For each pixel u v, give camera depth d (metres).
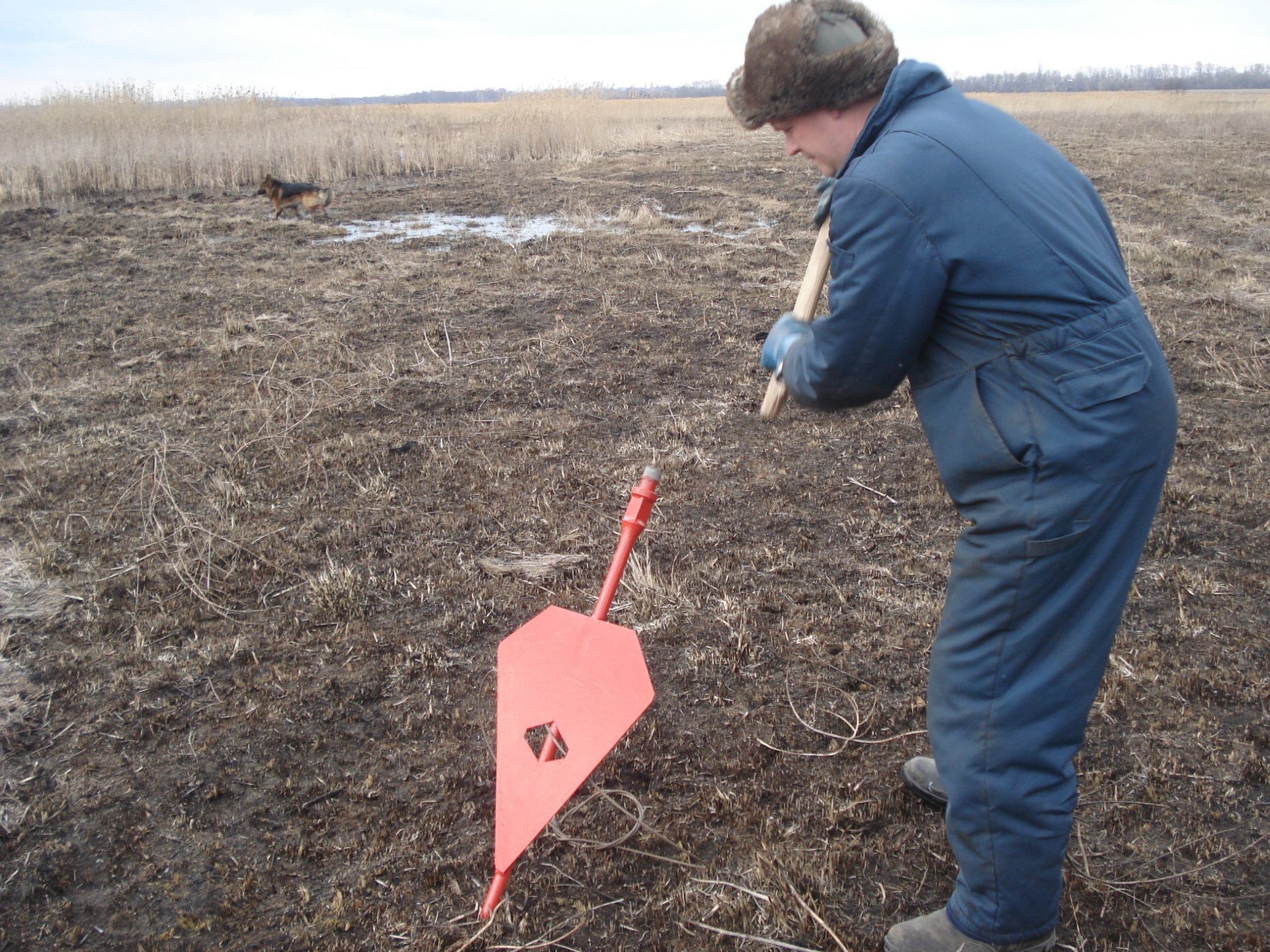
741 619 2.99
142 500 3.81
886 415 4.70
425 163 15.39
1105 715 2.54
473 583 3.24
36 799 2.30
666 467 4.10
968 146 1.42
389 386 5.09
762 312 6.50
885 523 3.62
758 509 3.75
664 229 9.60
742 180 13.16
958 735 1.59
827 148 1.63
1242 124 23.08
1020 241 1.39
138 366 5.52
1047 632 1.50
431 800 2.29
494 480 4.00
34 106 15.94
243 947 1.91
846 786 2.31
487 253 8.43
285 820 2.24
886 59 1.51
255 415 4.68
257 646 2.91
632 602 3.10
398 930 1.94
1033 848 1.56
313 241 9.32
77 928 1.96
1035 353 1.43
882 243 1.42
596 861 2.10
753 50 1.57
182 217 10.64
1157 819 2.19
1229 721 2.51
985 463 1.49
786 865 2.07
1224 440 4.36
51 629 2.98
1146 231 9.18
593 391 5.03
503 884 1.73
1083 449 1.41
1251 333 5.93
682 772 2.37
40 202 11.69
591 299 6.86
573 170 14.71
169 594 3.18
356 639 2.94
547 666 1.86
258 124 16.56
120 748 2.47
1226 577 3.21
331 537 3.54
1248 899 1.97
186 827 2.22
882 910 1.97
